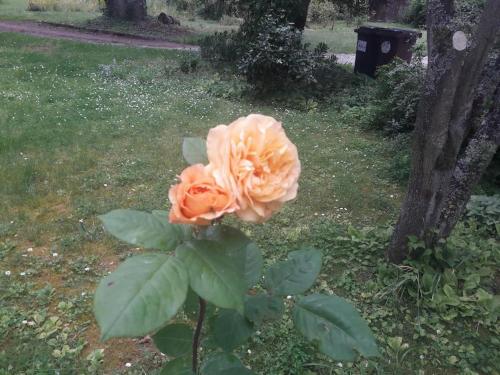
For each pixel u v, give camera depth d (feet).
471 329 10.78
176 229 4.04
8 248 12.74
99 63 36.76
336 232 14.26
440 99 10.31
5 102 25.23
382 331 10.57
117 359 9.50
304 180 18.31
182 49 45.96
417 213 11.77
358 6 41.75
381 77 27.43
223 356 5.44
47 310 10.64
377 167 20.10
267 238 13.89
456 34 9.52
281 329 10.17
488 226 15.25
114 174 17.58
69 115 23.73
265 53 28.91
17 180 16.24
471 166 11.79
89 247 13.04
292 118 26.55
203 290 3.46
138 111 25.17
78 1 77.97
